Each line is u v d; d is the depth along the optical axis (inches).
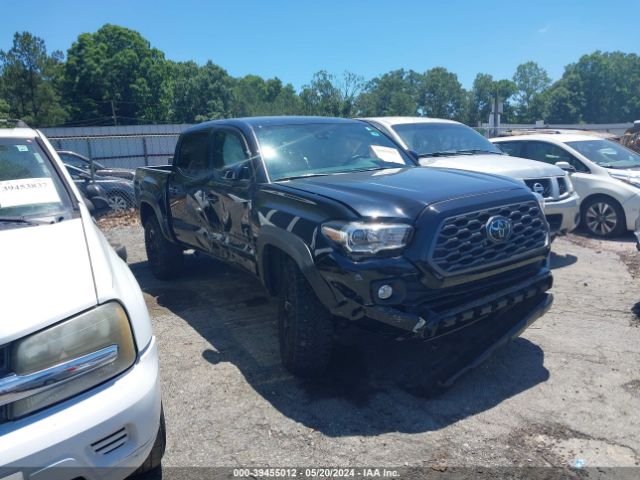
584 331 183.2
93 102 2605.8
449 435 125.0
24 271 94.5
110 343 90.6
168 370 160.2
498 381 149.4
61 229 113.8
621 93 3631.9
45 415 82.2
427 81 3607.3
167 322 200.4
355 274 127.3
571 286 233.6
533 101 3880.4
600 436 123.9
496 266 138.0
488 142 331.9
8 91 2091.5
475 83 3698.3
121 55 2583.7
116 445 87.7
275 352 171.0
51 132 1443.2
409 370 155.6
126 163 1152.8
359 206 134.0
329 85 1692.9
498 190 145.6
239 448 121.8
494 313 147.3
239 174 173.6
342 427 128.7
